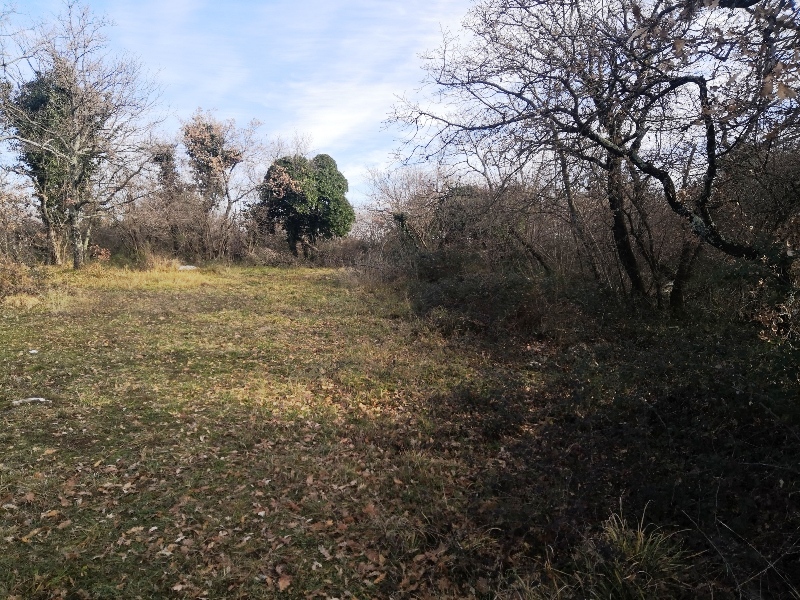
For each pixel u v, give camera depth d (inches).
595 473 172.1
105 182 844.0
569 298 412.8
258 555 152.8
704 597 124.1
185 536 161.0
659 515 154.3
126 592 136.6
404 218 701.9
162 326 447.8
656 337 341.4
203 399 279.7
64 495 181.6
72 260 885.2
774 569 125.0
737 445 162.9
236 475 198.5
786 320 218.5
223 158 1053.8
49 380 300.0
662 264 419.8
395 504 179.0
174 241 997.2
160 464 206.2
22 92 855.7
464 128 321.7
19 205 746.8
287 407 270.8
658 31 187.9
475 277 491.2
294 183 1022.4
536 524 157.2
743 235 297.1
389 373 322.3
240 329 443.5
